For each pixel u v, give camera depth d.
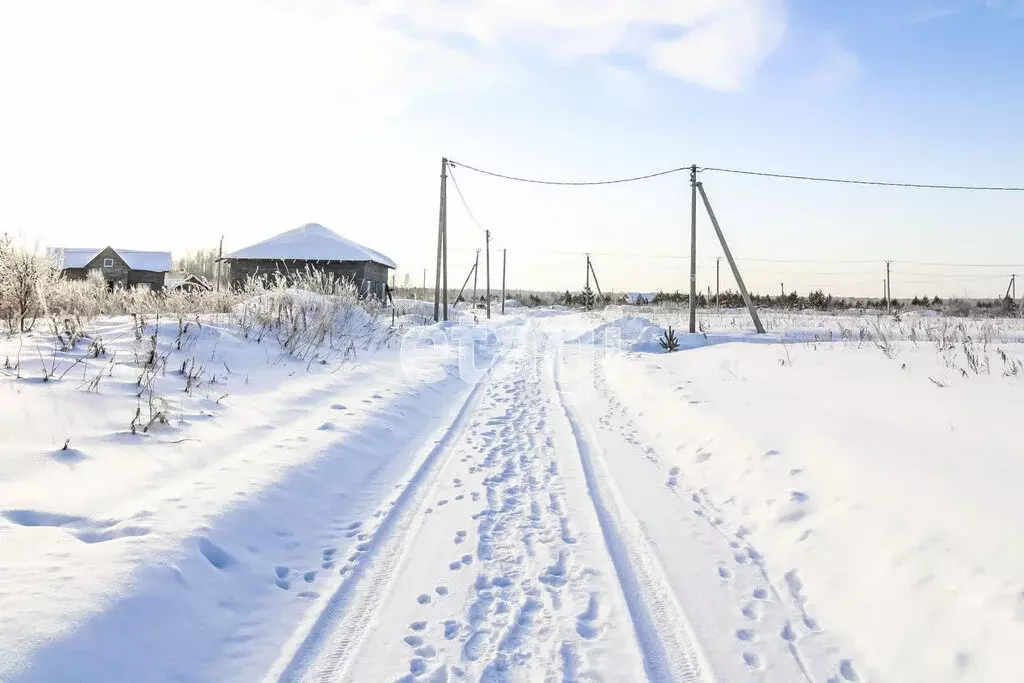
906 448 5.21
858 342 14.13
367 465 6.54
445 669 3.12
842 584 3.86
